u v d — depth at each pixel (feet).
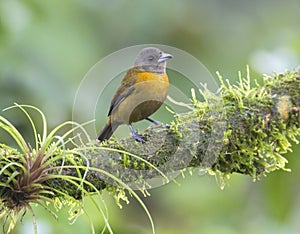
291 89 21.20
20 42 35.32
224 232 38.83
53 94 34.14
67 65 38.60
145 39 48.26
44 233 27.17
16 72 33.37
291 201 34.83
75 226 27.68
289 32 49.24
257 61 35.94
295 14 52.24
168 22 48.70
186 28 49.08
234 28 50.75
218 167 21.08
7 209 19.69
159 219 41.16
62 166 18.92
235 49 49.55
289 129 21.30
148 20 48.26
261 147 21.11
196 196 40.47
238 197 39.50
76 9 44.42
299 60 36.22
